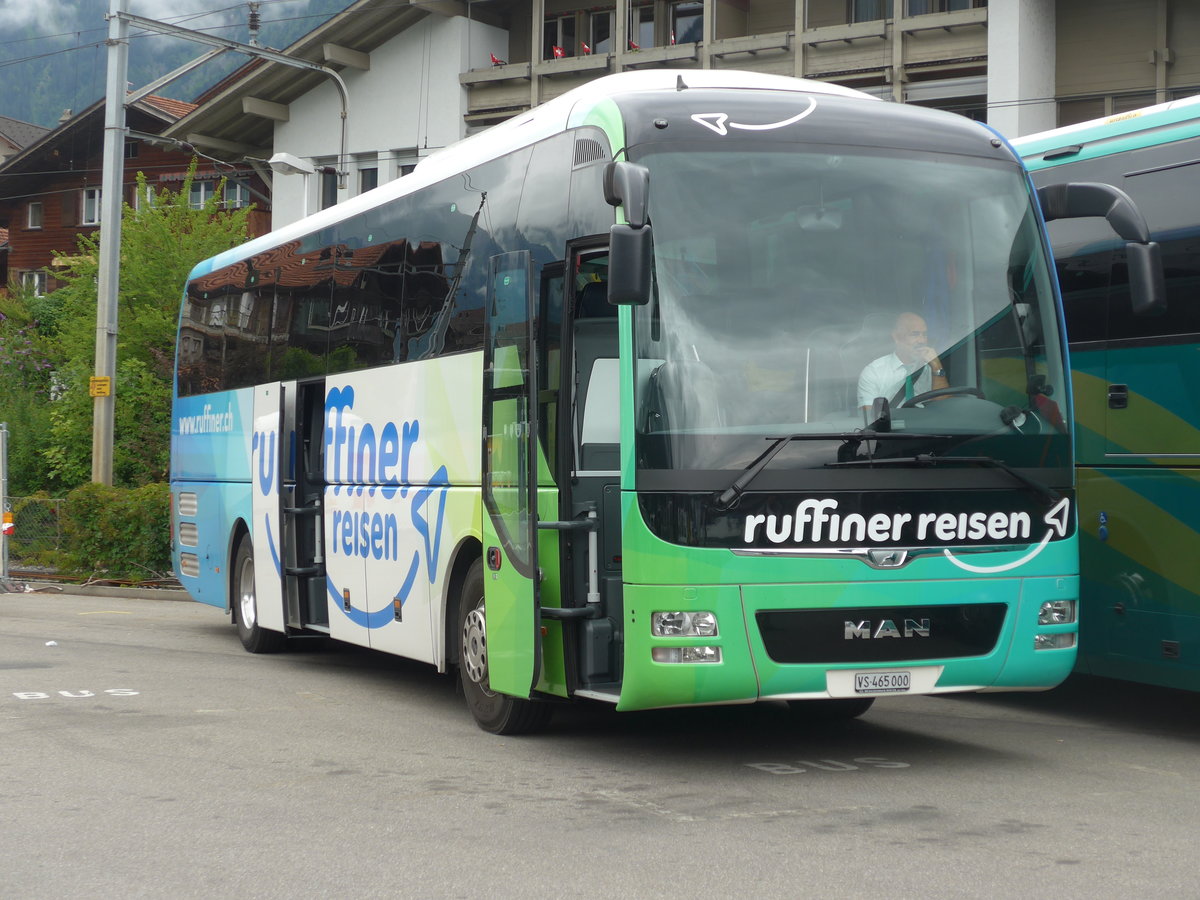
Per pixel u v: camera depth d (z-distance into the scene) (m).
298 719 10.32
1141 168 9.66
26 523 24.34
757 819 7.06
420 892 5.85
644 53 32.25
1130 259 8.27
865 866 6.14
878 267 8.17
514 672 8.91
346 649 15.11
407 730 9.84
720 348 7.84
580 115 8.80
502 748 9.12
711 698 7.70
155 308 31.05
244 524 14.75
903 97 28.80
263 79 36.25
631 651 7.80
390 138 35.50
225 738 9.49
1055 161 10.35
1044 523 8.19
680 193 8.02
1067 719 10.38
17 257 57.78
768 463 7.72
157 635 16.27
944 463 7.96
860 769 8.38
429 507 10.47
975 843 6.54
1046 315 8.49
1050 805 7.36
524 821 7.07
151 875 6.17
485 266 9.78
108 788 7.92
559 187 8.91
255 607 14.25
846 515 7.79
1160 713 10.70
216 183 47.78
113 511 22.89
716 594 7.65
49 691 11.65
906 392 7.99
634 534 7.77
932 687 7.98
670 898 5.71
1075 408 9.99
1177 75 26.56
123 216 31.97
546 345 8.89
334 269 12.67
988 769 8.38
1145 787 7.84
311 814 7.27
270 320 14.10
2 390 33.84
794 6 31.64
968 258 8.38
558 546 8.60
